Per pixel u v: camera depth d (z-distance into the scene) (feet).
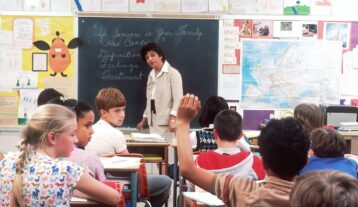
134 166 10.52
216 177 5.64
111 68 19.81
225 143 9.59
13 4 19.42
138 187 11.27
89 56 19.71
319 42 19.94
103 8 19.66
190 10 19.75
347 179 3.46
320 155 9.07
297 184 3.63
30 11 19.47
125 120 19.93
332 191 3.37
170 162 18.93
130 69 19.86
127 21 19.71
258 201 5.34
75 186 7.20
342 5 19.93
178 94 18.75
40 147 7.14
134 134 16.63
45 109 7.21
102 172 9.49
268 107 19.95
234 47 19.88
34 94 19.61
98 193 7.48
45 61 19.58
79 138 9.71
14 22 19.44
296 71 20.01
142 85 19.89
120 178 10.86
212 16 19.77
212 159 9.14
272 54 19.92
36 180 6.93
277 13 19.86
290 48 19.93
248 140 15.88
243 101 20.02
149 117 19.25
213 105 12.98
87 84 19.74
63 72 19.67
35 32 19.51
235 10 19.77
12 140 19.62
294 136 5.52
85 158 9.14
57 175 7.00
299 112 11.62
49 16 19.51
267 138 5.58
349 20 19.94
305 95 20.01
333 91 20.03
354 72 19.89
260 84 19.99
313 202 3.40
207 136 12.62
